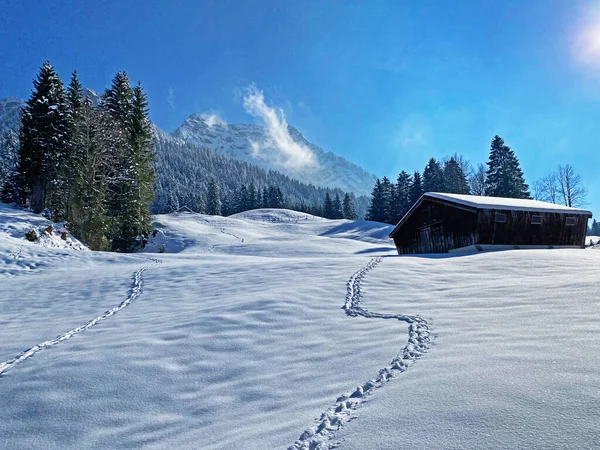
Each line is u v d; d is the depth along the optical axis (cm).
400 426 268
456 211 2019
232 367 491
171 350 556
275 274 1144
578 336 390
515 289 684
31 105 3359
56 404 436
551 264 1014
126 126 3650
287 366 473
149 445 344
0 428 402
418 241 2333
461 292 734
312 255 3209
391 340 502
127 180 3428
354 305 713
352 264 1187
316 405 349
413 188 6981
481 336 450
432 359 401
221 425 358
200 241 4212
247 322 646
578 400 255
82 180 2917
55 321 851
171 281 1223
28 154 3338
